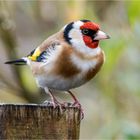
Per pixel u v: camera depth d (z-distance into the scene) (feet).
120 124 37.06
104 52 35.96
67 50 31.40
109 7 41.06
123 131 35.76
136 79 40.78
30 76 42.91
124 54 40.09
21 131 25.44
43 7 42.22
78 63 31.45
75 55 31.42
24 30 46.50
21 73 42.91
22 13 44.68
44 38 43.78
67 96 44.50
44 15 42.57
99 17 41.01
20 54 44.83
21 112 25.46
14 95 42.52
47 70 31.73
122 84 40.70
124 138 35.50
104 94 41.11
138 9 36.65
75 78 31.81
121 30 38.73
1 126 25.34
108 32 38.75
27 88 42.86
